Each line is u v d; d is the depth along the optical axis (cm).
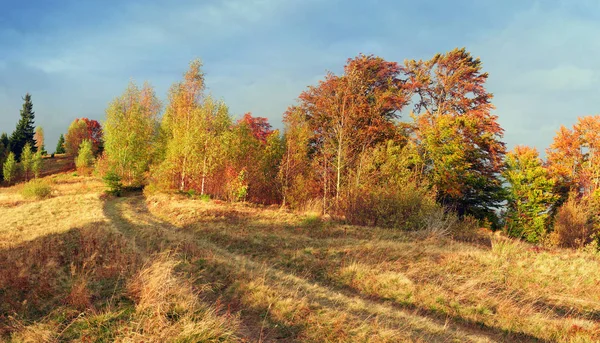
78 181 4541
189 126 3328
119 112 4294
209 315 626
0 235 1366
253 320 723
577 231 2238
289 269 1221
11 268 845
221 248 1431
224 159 3123
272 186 3288
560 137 3503
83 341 539
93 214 1870
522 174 2988
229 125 3294
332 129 3089
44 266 878
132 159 4178
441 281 1117
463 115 3042
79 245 1136
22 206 2416
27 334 555
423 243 1542
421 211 1897
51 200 2595
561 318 934
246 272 994
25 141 7894
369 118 3023
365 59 3500
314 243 1481
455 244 1551
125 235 1388
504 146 3216
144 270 770
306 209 2547
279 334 668
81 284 721
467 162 2942
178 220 1956
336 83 2997
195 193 3080
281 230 1741
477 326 886
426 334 738
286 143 3378
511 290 1088
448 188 2798
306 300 816
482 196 3070
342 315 746
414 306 967
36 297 700
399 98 3350
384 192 2019
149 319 593
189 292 739
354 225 1923
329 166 2933
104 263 909
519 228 2912
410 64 3769
